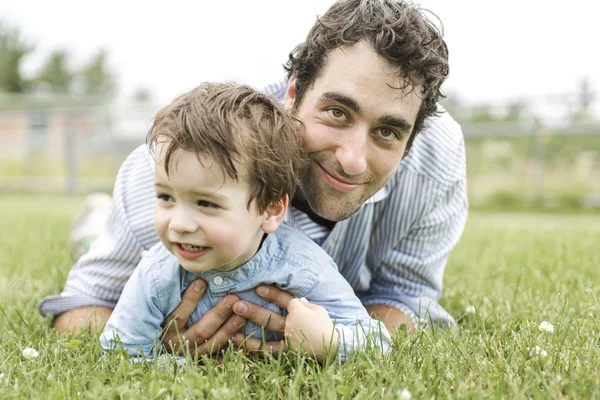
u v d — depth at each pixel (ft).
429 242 7.66
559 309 7.73
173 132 5.28
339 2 5.92
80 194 38.73
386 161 5.89
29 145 42.68
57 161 42.34
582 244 13.20
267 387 5.13
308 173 6.10
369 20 5.61
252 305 6.03
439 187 7.33
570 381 5.10
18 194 39.47
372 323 6.24
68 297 7.02
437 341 6.21
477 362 5.66
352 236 7.11
